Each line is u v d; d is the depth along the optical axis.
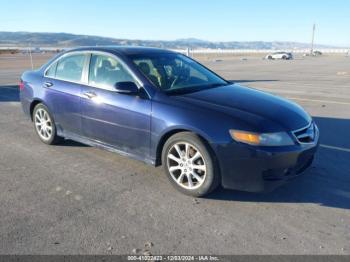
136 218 3.50
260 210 3.67
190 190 3.95
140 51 4.93
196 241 3.11
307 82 16.61
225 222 3.43
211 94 4.25
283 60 50.62
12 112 8.68
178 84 4.49
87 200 3.89
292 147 3.63
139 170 4.77
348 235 3.20
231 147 3.59
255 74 22.02
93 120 4.78
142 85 4.29
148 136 4.18
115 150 4.68
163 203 3.83
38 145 5.87
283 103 4.30
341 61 46.22
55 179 4.48
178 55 5.32
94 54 4.94
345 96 11.46
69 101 5.08
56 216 3.54
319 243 3.07
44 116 5.76
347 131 6.78
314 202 3.84
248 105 3.97
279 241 3.10
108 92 4.57
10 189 4.18
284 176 3.69
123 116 4.37
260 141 3.54
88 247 3.01
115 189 4.18
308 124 4.01
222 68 28.75
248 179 3.63
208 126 3.69
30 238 3.14
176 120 3.87
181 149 3.99
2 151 5.58
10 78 17.86
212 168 3.75
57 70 5.48
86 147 5.73
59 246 3.03
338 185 4.27
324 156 5.29
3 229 3.29
